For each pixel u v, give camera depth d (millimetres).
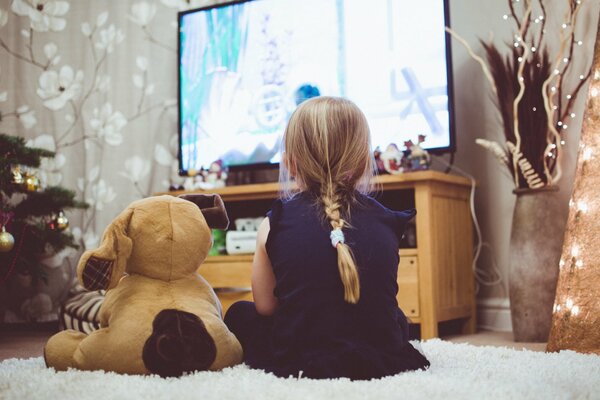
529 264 2266
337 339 1179
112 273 1248
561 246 2268
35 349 2240
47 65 3387
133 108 3305
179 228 1311
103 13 3365
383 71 2740
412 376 1121
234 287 2564
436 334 2293
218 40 3090
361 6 2799
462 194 2615
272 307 1354
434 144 2631
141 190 3260
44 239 2697
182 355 1213
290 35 2939
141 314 1235
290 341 1199
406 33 2703
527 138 2355
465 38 2805
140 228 1293
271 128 2949
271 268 1332
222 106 3064
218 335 1271
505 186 2684
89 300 2176
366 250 1233
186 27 3160
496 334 2516
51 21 3402
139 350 1205
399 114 2701
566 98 2453
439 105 2627
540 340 2248
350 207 1274
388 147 2479
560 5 2488
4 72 3381
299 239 1240
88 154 3309
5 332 2832
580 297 1782
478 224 2748
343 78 2816
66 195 2789
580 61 2430
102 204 3262
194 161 3105
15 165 2566
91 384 1098
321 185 1297
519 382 1107
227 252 2668
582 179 1857
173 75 3287
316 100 1345
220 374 1189
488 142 2422
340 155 1302
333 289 1199
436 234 2363
